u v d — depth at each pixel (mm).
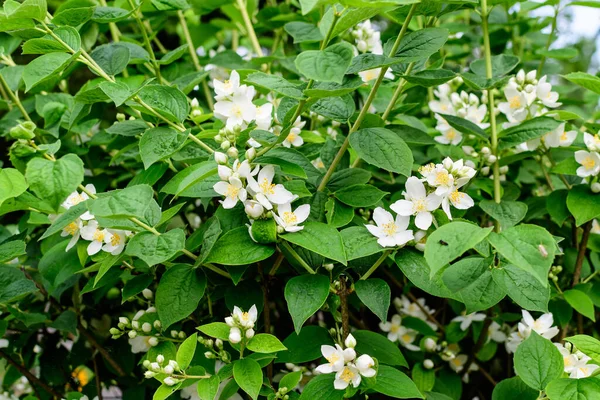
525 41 992
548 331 697
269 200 603
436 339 777
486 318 760
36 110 805
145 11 842
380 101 787
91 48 827
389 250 621
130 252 591
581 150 691
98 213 572
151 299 732
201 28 941
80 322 790
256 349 603
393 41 645
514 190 743
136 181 686
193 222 884
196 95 893
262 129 662
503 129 725
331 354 602
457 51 971
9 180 578
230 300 658
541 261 532
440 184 604
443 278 587
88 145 804
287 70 915
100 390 802
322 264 632
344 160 701
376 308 616
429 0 649
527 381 594
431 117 927
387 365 646
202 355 659
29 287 683
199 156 679
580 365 638
